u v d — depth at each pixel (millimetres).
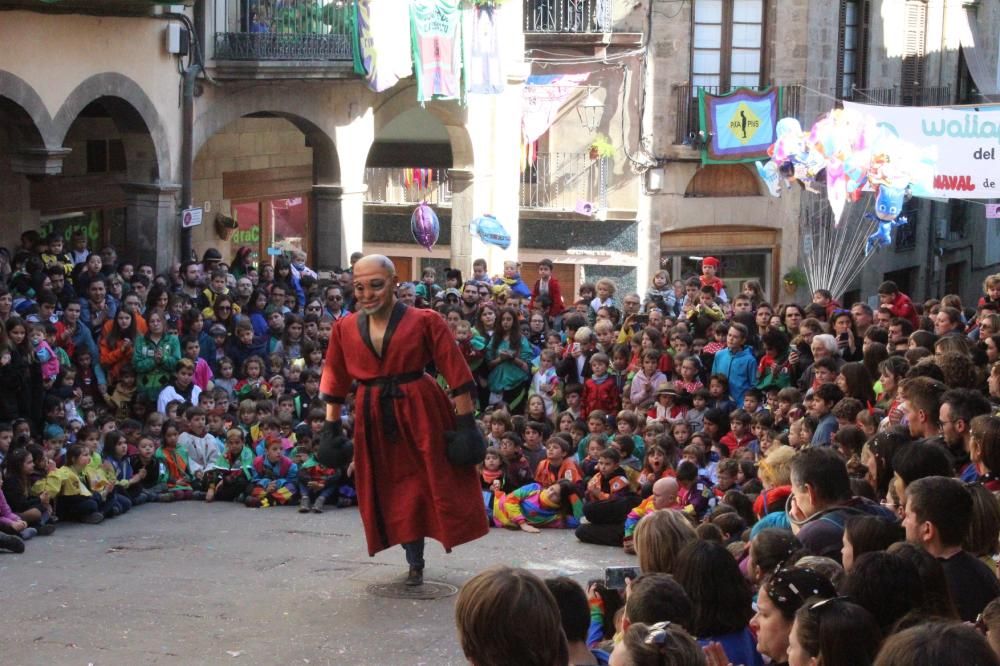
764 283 31609
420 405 9539
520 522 12945
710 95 29906
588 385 15562
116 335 15578
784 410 12523
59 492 12773
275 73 20734
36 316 15148
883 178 21938
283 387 15734
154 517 13320
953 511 5609
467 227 26531
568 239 30859
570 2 29906
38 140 17359
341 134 23016
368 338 9555
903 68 33844
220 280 17062
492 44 24359
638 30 30000
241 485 14281
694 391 14531
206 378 15875
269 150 25625
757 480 11023
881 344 12336
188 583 10102
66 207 20969
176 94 19688
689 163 30484
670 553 6008
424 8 22609
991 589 5598
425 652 8477
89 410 14719
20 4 16578
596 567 11180
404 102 24703
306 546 11680
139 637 8688
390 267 9500
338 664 8242
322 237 23266
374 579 10219
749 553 6836
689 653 4215
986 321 12195
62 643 8547
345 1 21703
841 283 32188
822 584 4902
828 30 30969
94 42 17969
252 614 9227
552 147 30797
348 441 9820
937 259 36438
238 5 20859
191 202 20109
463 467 9664
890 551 5215
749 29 30469
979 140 20594
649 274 30594
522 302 19188
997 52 37500
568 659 4273
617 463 12617
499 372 16297
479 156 26438
